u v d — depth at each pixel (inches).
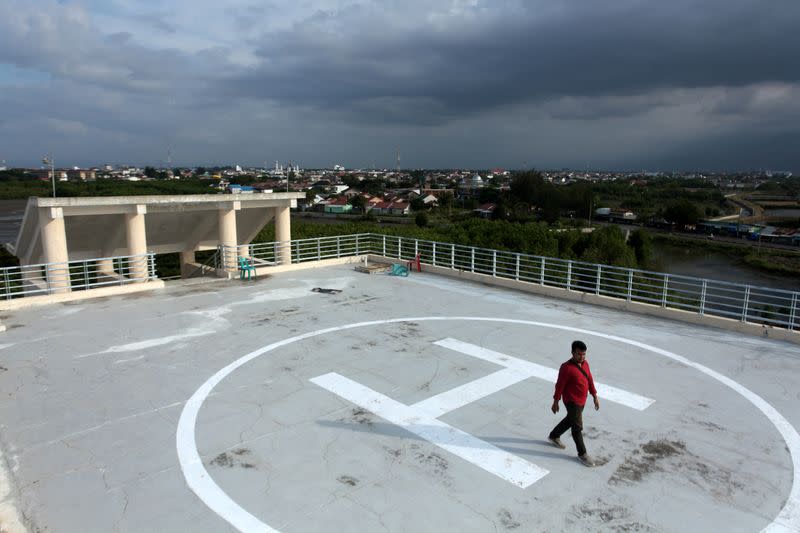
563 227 4124.0
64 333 514.6
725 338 514.3
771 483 272.8
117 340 494.0
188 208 825.5
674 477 277.3
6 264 1731.1
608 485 269.1
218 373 414.6
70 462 286.7
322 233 1860.2
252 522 237.6
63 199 716.7
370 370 422.9
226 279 789.9
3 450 299.0
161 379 402.3
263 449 301.1
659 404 365.4
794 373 424.2
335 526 235.3
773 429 330.6
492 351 471.5
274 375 411.5
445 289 730.8
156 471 278.1
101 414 344.2
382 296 682.2
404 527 234.8
